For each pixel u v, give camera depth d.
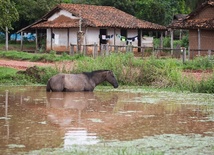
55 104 18.31
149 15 71.25
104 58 26.80
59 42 54.72
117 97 20.61
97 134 12.86
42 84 25.67
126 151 11.06
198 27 43.28
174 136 12.73
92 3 74.56
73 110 16.88
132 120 15.00
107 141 12.07
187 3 70.00
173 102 19.22
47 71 26.30
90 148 11.34
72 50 42.94
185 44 61.44
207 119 15.39
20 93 21.67
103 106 17.92
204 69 31.36
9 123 14.29
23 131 13.14
